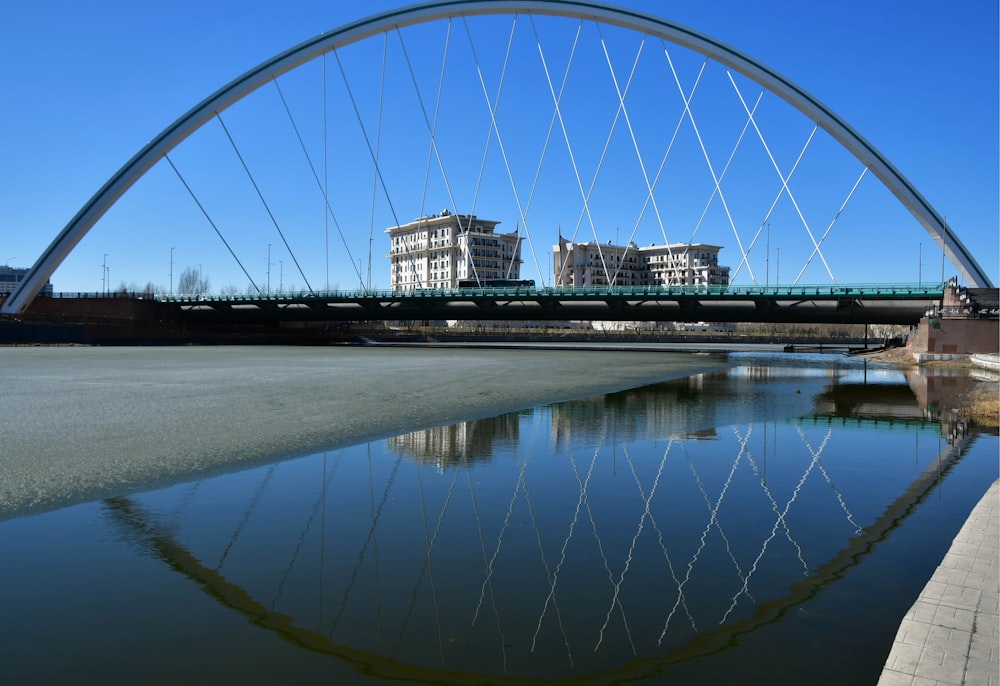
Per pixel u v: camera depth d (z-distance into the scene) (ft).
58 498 30.53
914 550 24.02
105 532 25.82
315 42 228.63
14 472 34.86
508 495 32.04
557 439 48.70
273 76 230.68
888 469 38.58
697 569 22.07
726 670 15.42
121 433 46.98
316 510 29.12
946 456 42.75
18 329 229.04
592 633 17.43
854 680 14.97
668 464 39.81
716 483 34.76
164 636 17.33
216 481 34.37
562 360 171.73
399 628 17.70
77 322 252.42
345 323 377.91
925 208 203.72
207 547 24.21
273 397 71.87
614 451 43.96
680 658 16.05
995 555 20.49
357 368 126.62
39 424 50.60
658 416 62.80
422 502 30.58
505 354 205.98
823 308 200.13
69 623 18.04
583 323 480.23
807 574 21.61
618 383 103.76
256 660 16.06
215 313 299.38
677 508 29.81
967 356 158.92
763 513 28.96
